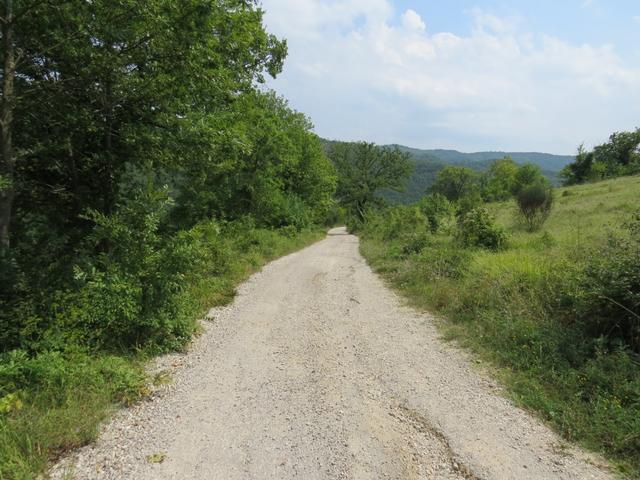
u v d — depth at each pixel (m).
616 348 4.66
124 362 4.89
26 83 7.62
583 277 5.66
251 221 21.36
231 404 4.18
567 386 4.35
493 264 8.96
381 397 4.38
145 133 8.92
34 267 7.68
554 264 7.59
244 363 5.34
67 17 7.30
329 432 3.64
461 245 13.20
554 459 3.25
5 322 4.80
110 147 9.38
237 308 8.32
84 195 9.55
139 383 4.42
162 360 5.38
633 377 4.25
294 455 3.28
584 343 5.03
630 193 24.97
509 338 5.75
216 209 20.97
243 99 15.46
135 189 9.95
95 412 3.77
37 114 8.09
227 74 10.84
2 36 6.72
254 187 23.52
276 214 26.42
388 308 8.39
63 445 3.32
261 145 22.61
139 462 3.16
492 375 4.92
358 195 63.41
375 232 28.28
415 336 6.54
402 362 5.40
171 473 3.03
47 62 7.89
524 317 6.18
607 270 5.17
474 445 3.45
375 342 6.24
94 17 7.53
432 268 10.45
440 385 4.67
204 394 4.41
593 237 10.56
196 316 7.25
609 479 3.00
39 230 8.80
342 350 5.88
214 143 9.40
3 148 6.53
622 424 3.54
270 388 4.58
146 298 5.66
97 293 5.24
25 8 6.54
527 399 4.23
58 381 4.08
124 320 5.41
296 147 30.31
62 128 8.66
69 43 7.45
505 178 75.19
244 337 6.45
